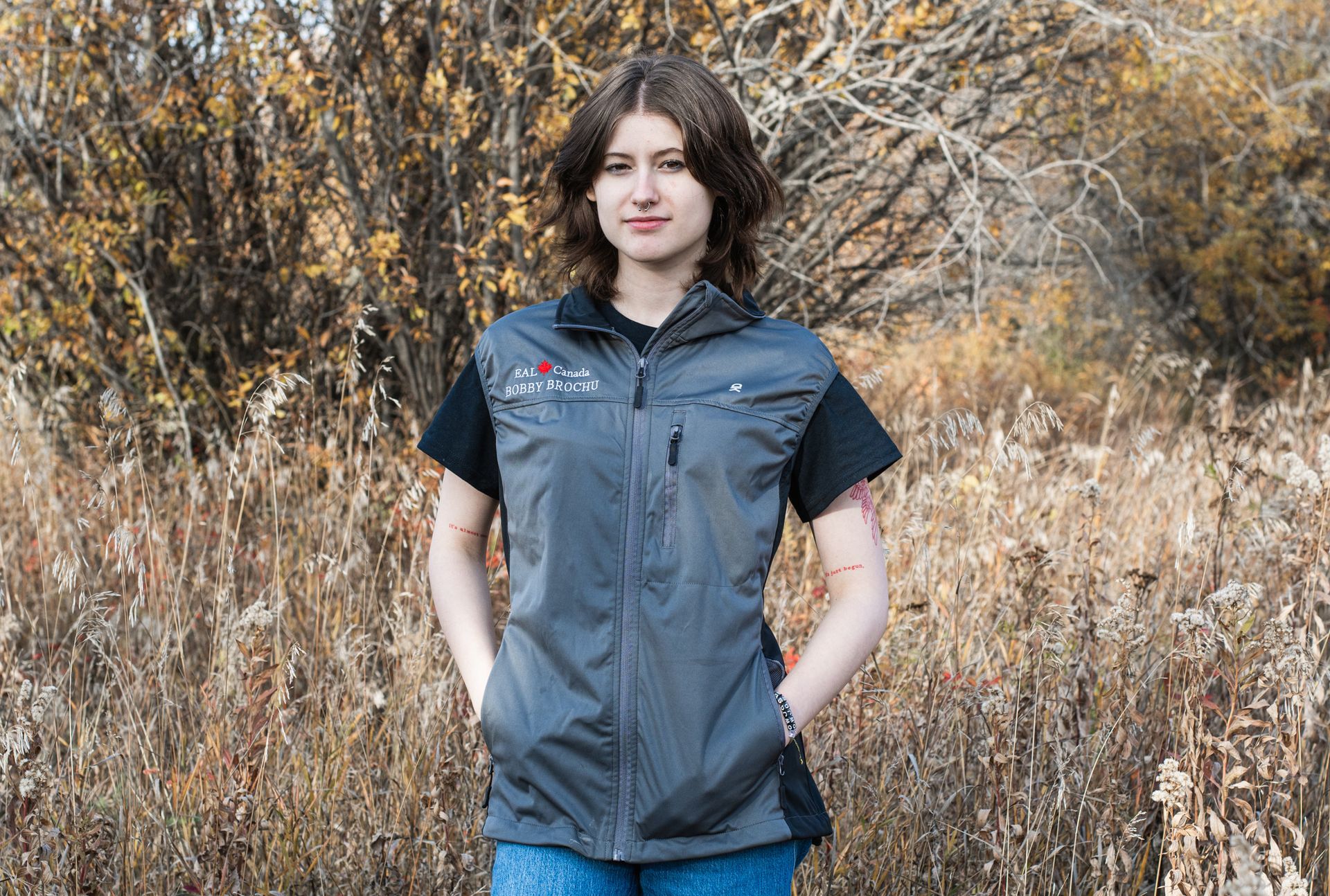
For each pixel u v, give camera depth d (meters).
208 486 4.54
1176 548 3.58
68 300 5.87
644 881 1.47
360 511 3.26
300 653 2.27
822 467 1.54
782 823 1.44
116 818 2.43
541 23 5.00
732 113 1.56
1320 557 2.62
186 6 5.29
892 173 6.14
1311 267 10.72
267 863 2.32
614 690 1.43
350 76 5.31
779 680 1.53
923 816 2.41
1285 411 5.11
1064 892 2.26
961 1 5.49
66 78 5.76
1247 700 2.38
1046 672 2.50
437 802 2.41
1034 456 4.12
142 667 2.97
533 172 5.45
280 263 6.02
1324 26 10.55
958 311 6.71
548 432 1.48
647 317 1.59
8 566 3.56
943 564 3.35
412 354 5.78
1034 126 6.74
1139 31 5.51
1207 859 2.12
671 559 1.44
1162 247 10.52
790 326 1.56
